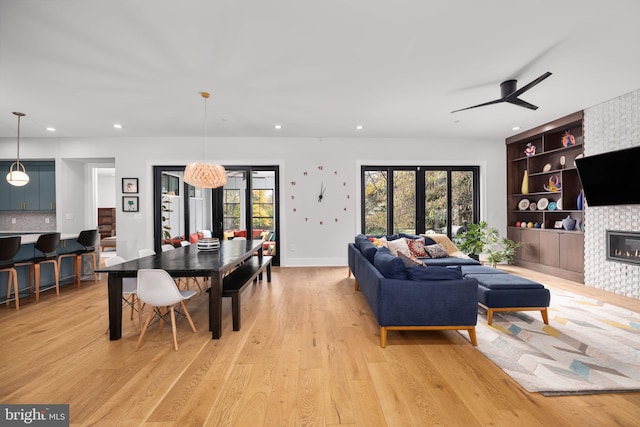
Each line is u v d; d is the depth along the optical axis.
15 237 3.45
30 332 2.78
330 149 5.99
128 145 5.81
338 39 2.53
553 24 2.32
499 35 2.47
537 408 1.69
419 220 6.16
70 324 2.98
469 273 3.45
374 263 3.01
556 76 3.24
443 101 3.97
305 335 2.70
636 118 3.71
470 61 2.90
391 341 2.58
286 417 1.63
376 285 2.56
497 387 1.90
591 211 4.36
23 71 3.01
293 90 3.58
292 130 5.41
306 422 1.59
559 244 4.92
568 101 4.04
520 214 6.18
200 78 3.22
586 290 4.15
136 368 2.13
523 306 2.89
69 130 5.27
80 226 6.18
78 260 4.55
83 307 3.52
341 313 3.29
